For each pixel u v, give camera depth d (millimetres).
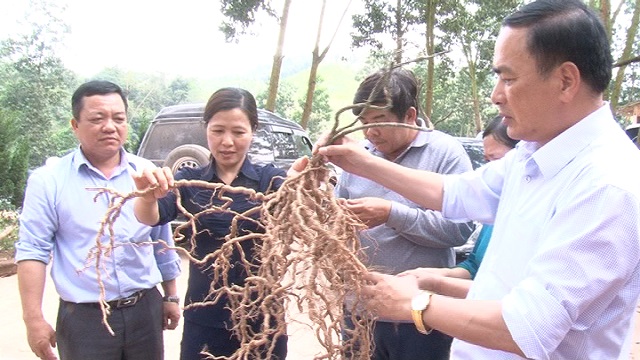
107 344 2131
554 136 1297
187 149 6008
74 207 2111
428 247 2127
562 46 1190
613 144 1212
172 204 2033
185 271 5832
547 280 1147
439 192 1738
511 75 1260
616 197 1117
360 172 1785
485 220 1699
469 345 1471
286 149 7164
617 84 13570
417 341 2123
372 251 2152
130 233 2164
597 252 1116
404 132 2111
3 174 9422
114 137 2150
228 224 2055
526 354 1135
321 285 1394
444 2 17500
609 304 1188
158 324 2322
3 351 3725
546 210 1271
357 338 1495
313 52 12812
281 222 1514
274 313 1416
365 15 17266
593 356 1218
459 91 26672
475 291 1451
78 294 2094
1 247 6668
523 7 1272
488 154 2338
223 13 12602
